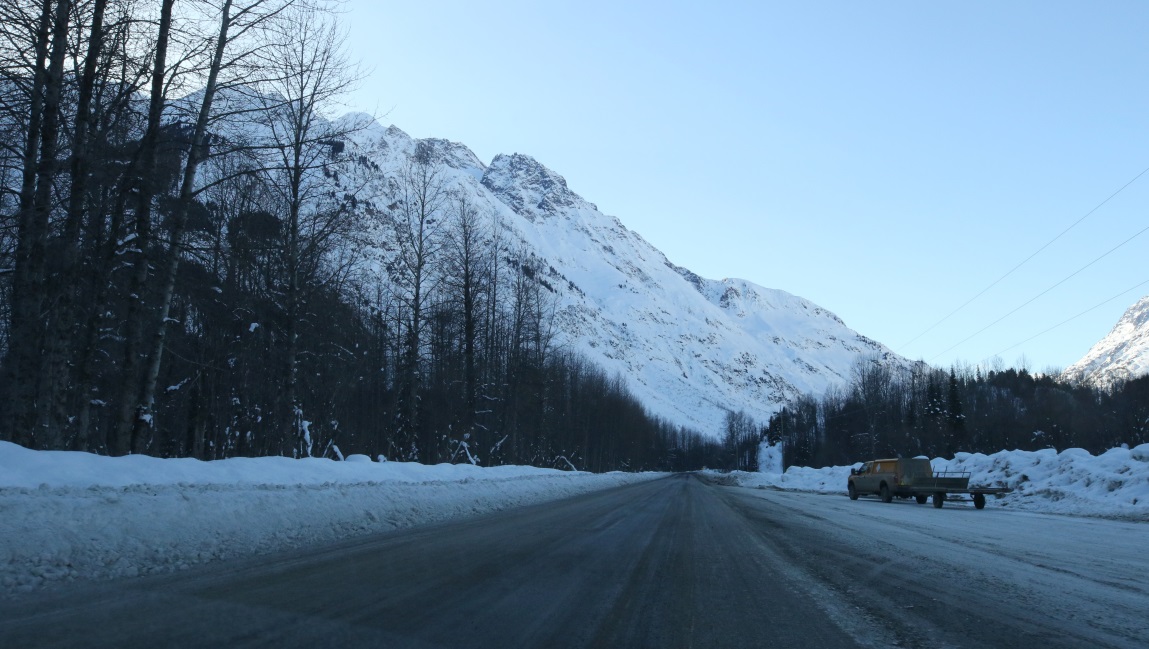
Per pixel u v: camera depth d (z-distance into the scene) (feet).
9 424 39.63
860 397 352.90
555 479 117.60
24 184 42.37
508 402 145.48
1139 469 77.82
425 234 99.60
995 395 343.05
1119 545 40.19
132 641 15.83
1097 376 438.81
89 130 47.14
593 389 261.85
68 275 44.24
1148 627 19.19
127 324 47.91
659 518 56.44
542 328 186.80
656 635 17.92
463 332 115.85
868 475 110.01
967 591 24.36
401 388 110.11
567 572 27.40
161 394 87.56
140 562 25.99
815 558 32.91
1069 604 22.18
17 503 25.46
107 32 45.55
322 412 99.96
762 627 18.90
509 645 16.60
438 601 21.24
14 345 40.45
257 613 18.90
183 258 54.75
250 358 82.02
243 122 54.24
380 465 68.80
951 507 90.74
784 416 436.35
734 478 294.05
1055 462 94.38
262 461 50.39
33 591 21.15
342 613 19.21
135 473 37.11
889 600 22.67
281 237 71.00
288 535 35.12
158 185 48.55
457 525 46.11
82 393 55.98
